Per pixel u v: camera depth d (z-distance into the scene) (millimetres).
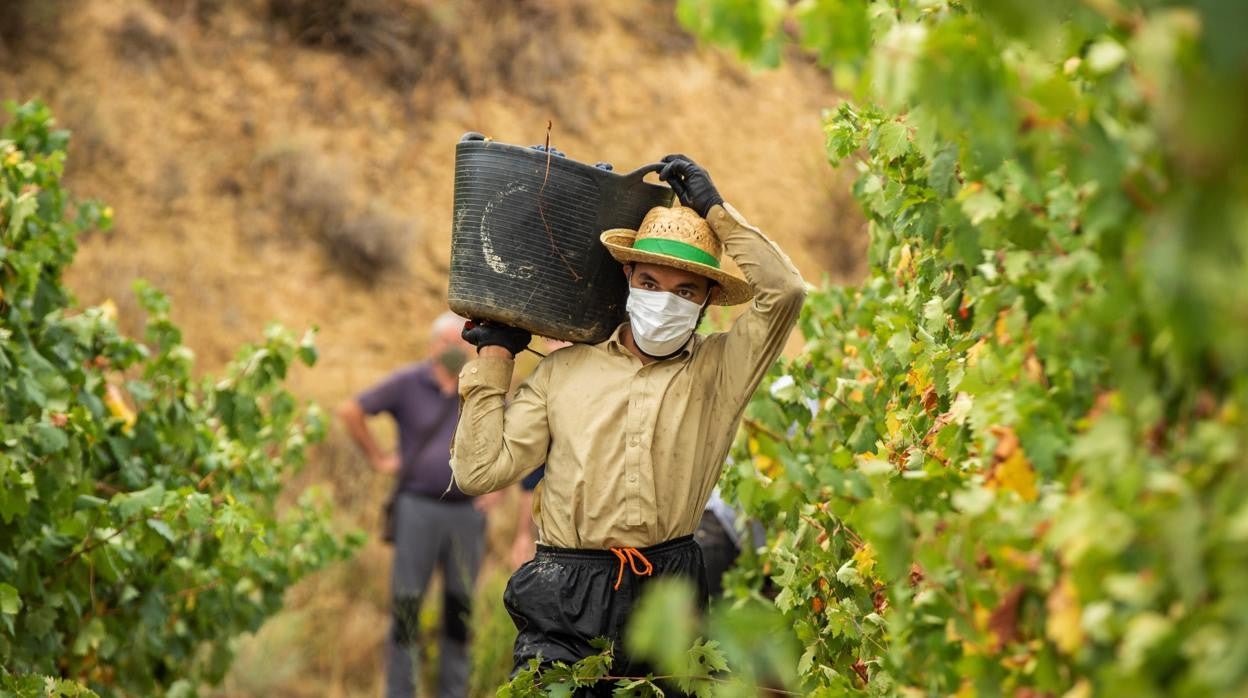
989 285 4938
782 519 7918
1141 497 3369
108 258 22891
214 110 25328
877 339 7711
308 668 17719
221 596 10867
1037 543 3820
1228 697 2824
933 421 6098
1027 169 3711
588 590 7238
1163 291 2984
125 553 9086
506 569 18250
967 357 5375
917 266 6805
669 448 7227
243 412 11531
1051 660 3764
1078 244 4008
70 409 9477
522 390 7551
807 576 6957
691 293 7168
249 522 9188
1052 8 3400
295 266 23984
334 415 21109
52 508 8914
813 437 8617
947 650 4219
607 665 7016
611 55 28844
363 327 23719
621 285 7457
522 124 27219
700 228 7117
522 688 6922
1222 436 3146
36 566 8891
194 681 11430
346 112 26203
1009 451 4227
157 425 10703
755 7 3482
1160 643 3051
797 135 29047
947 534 4172
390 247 24484
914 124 5242
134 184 23984
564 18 28938
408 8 27641
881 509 4238
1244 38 2672
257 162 24875
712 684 6383
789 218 27516
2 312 9234
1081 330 3684
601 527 7211
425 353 23828
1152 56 2971
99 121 24234
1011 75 3512
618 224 7363
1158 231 3055
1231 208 2865
